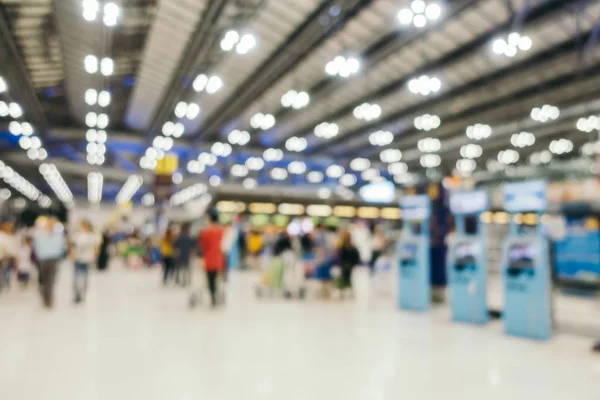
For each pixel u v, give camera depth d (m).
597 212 9.43
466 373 4.43
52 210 14.57
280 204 20.88
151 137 18.81
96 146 18.75
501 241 15.29
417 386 4.04
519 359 4.95
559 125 16.58
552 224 6.67
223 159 25.14
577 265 10.60
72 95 15.22
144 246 18.34
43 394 3.70
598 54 10.77
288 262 9.98
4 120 17.00
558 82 12.47
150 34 11.07
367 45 11.05
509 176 24.64
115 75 13.23
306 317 7.32
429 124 14.61
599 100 13.33
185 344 5.39
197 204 11.95
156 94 15.33
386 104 15.98
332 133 15.62
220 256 8.23
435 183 9.20
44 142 19.06
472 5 8.54
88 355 4.85
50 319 6.84
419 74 12.05
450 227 9.06
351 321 7.01
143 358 4.77
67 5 9.12
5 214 26.52
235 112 15.46
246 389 3.89
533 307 5.91
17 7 9.30
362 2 8.86
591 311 7.73
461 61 11.00
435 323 6.89
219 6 8.68
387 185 21.98
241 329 6.30
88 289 10.53
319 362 4.72
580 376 4.39
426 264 8.11
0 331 5.96
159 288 11.06
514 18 8.42
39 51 11.39
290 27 10.40
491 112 14.76
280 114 17.66
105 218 34.97
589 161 20.95
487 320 6.87
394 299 9.61
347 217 21.80
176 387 3.91
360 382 4.12
